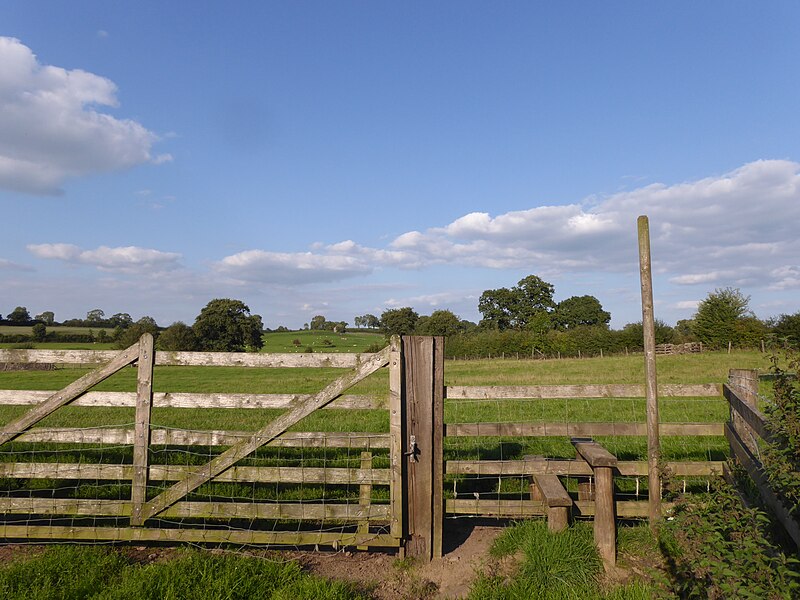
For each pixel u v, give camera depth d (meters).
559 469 5.92
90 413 15.72
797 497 3.95
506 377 30.72
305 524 6.30
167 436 5.83
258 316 83.31
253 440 5.73
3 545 5.75
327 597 4.54
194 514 5.72
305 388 25.36
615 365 36.66
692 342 54.28
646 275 5.96
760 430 4.80
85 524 6.22
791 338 4.73
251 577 4.85
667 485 5.48
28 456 8.73
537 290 98.25
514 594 4.70
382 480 5.64
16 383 30.56
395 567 5.41
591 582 4.91
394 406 5.56
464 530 6.27
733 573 3.56
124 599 4.46
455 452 9.46
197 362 5.84
